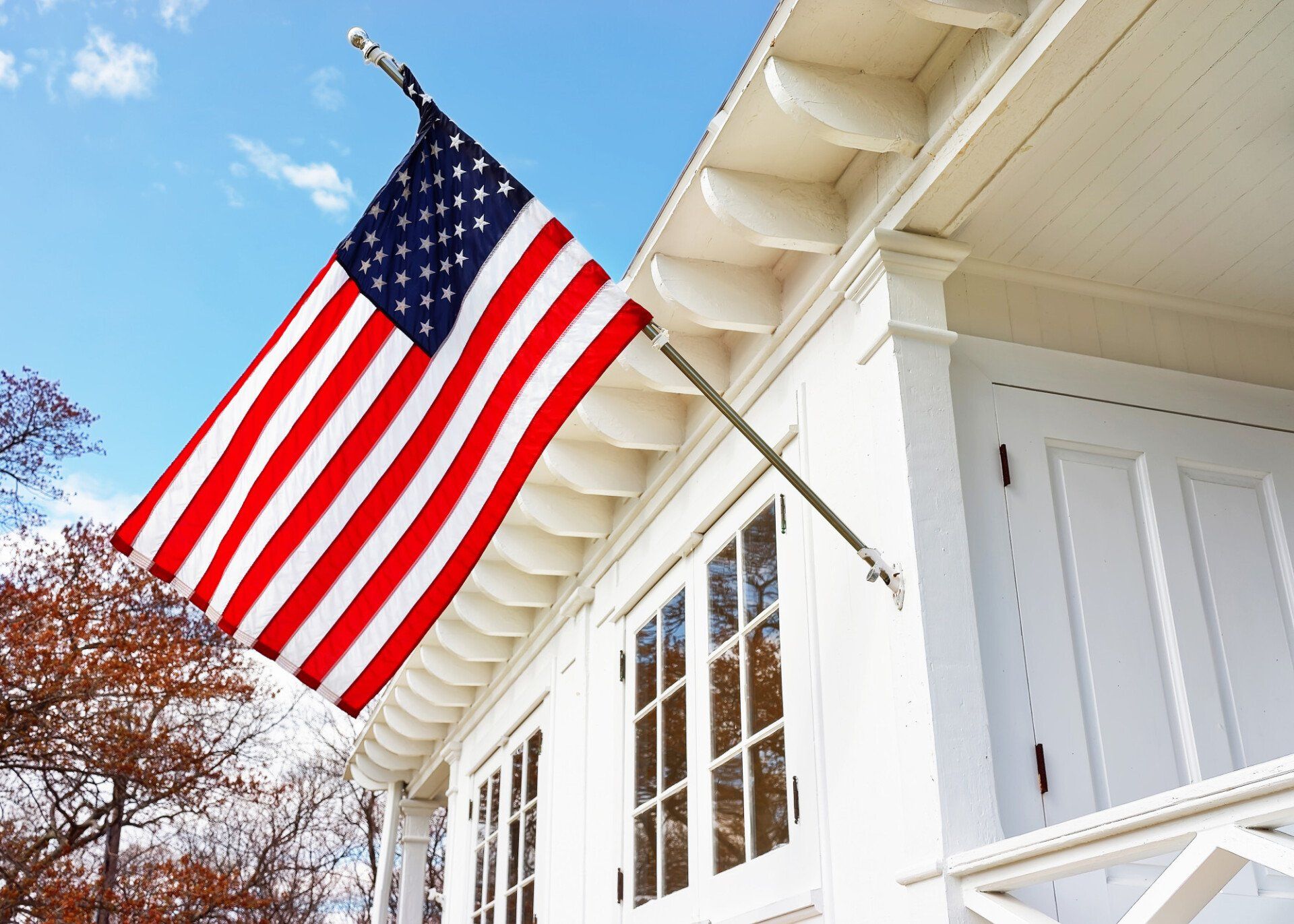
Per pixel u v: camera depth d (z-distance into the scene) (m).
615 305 3.06
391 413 3.29
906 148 2.89
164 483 3.44
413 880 8.82
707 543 4.14
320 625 3.25
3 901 14.35
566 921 4.96
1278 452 3.29
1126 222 3.09
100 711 15.91
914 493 2.76
